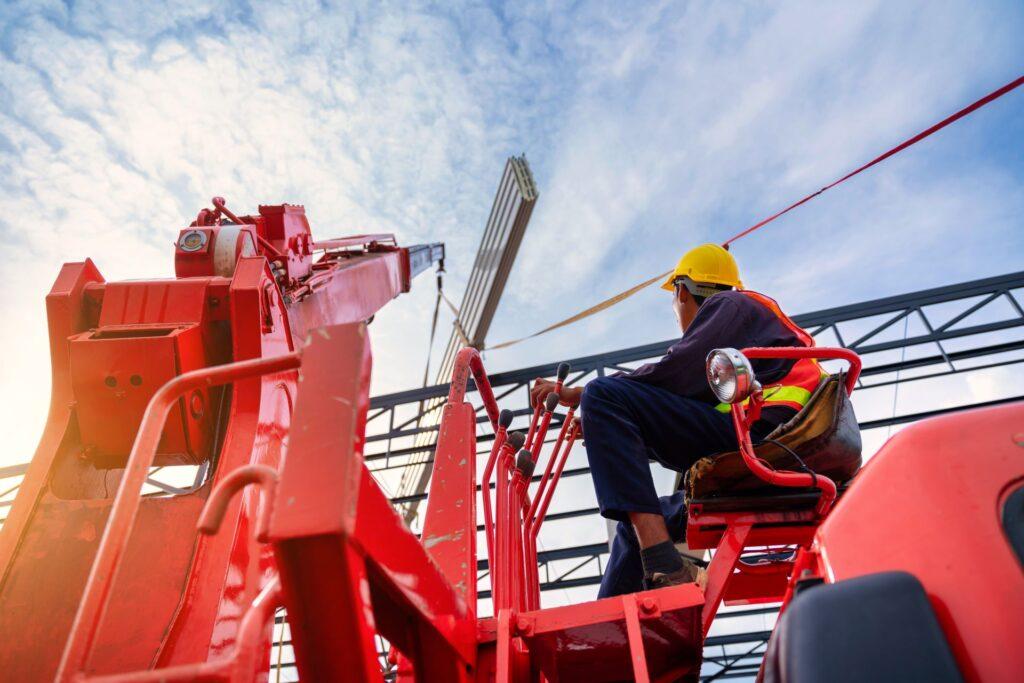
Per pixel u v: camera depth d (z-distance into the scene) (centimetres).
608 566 303
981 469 119
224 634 204
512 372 1577
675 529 283
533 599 283
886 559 122
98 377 245
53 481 238
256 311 265
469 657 183
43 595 211
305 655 120
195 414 250
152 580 209
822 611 113
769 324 277
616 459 245
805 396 261
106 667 194
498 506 257
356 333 126
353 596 115
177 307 262
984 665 103
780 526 237
